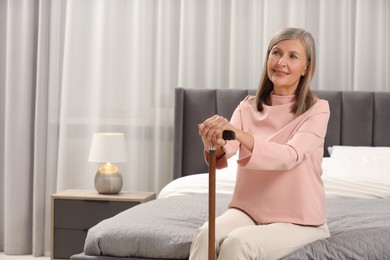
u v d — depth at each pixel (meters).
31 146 4.92
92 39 4.90
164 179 4.93
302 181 2.38
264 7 4.81
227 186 3.89
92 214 4.41
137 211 3.06
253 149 2.19
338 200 3.62
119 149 4.53
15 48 4.85
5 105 4.92
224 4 4.89
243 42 4.85
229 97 4.73
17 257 4.84
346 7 4.77
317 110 2.45
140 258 2.67
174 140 4.75
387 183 3.83
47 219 4.90
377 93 4.69
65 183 4.89
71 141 4.93
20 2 4.84
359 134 4.68
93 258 2.69
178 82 4.88
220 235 2.23
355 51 4.78
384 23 4.78
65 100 4.86
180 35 4.85
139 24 4.87
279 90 2.53
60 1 4.90
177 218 2.90
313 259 2.31
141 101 4.90
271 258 2.19
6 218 4.91
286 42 2.47
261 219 2.38
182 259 2.62
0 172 4.99
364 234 2.45
